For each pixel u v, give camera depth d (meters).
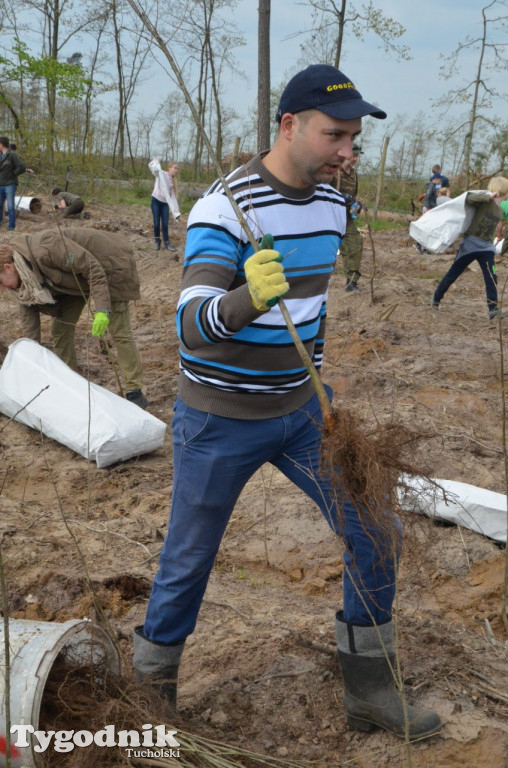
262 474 4.62
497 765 2.43
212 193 2.16
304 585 3.66
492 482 4.59
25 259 5.39
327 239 2.29
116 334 5.83
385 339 7.90
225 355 2.19
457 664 2.89
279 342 2.21
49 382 5.34
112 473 4.96
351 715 2.54
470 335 8.21
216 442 2.25
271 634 3.09
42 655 2.21
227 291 2.11
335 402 6.02
